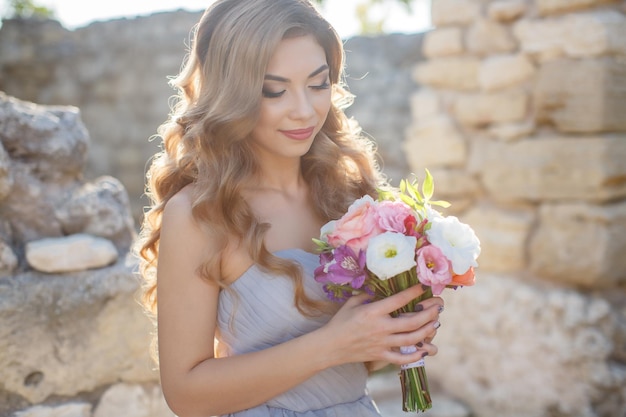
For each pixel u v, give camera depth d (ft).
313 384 5.92
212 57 5.80
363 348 5.35
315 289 5.83
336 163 6.76
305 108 5.69
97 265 7.72
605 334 12.32
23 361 7.13
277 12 5.58
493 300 13.85
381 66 29.53
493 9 13.91
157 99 29.25
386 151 29.01
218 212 5.65
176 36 29.12
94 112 29.48
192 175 6.02
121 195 8.57
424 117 15.56
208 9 5.94
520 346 13.34
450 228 5.36
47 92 29.35
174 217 5.61
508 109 13.71
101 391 7.62
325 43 5.91
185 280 5.56
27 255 7.39
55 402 7.32
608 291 12.60
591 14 12.38
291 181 6.44
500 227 13.91
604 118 12.17
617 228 12.35
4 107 7.81
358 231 5.32
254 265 5.76
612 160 12.25
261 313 5.73
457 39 14.75
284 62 5.62
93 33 29.58
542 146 13.10
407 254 5.11
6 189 7.43
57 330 7.34
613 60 12.17
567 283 12.99
